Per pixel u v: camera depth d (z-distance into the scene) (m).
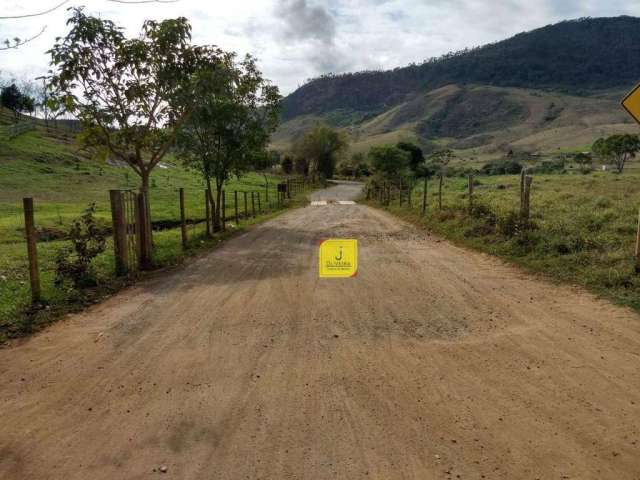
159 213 21.77
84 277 7.99
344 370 4.58
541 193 21.00
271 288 7.73
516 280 7.83
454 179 49.19
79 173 39.50
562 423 3.59
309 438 3.48
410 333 5.54
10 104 64.25
